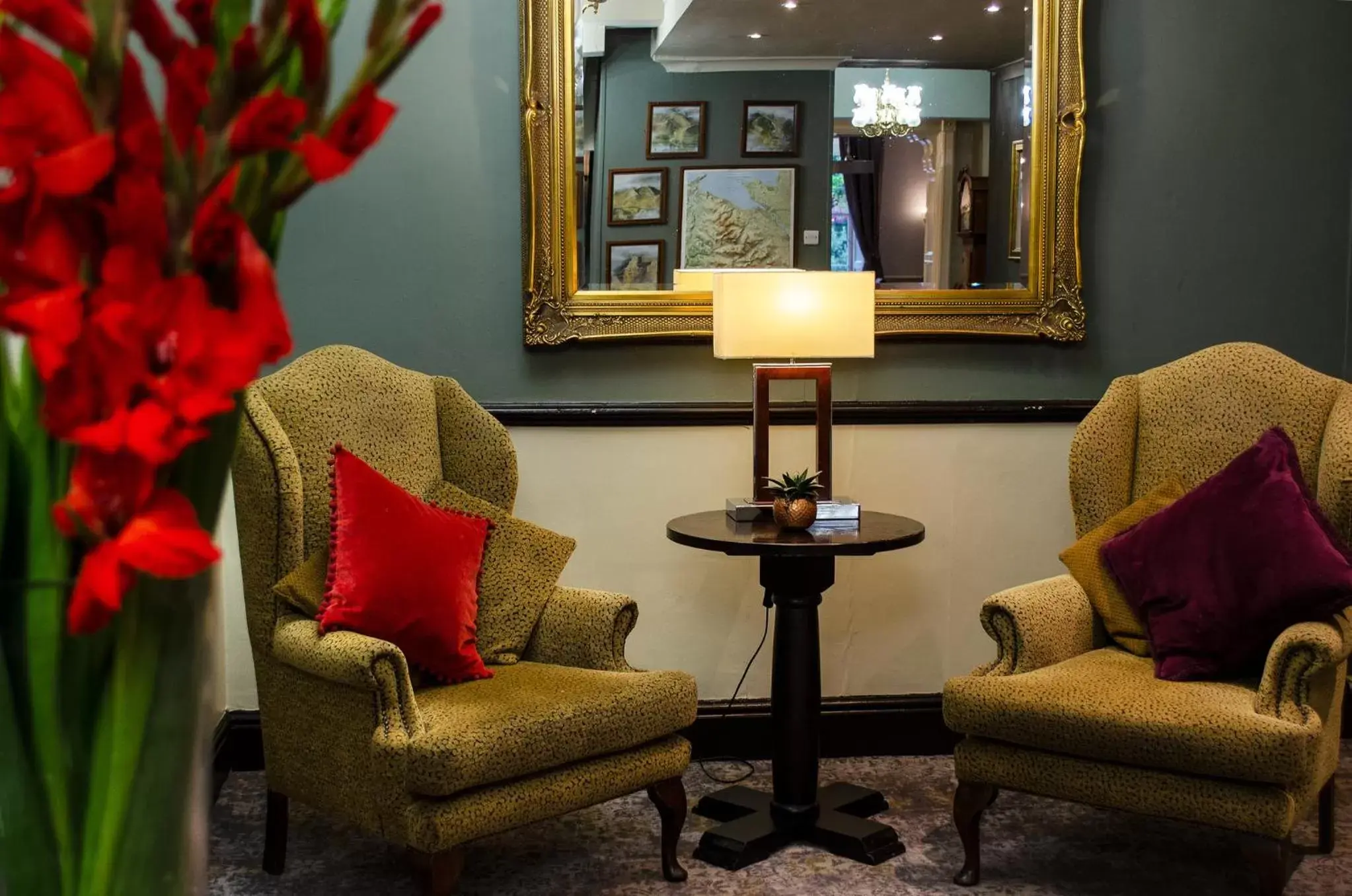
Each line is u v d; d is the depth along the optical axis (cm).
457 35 351
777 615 314
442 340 358
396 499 288
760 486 333
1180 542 296
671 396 365
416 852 251
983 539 378
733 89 353
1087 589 315
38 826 51
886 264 362
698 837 319
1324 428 312
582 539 366
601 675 287
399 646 277
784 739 313
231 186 46
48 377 44
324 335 355
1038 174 365
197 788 55
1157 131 374
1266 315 380
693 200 354
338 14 51
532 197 350
